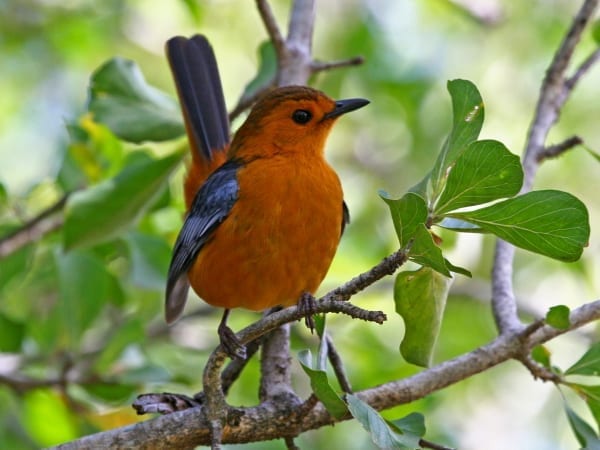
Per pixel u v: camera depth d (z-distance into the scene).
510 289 9.55
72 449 8.02
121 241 13.01
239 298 10.45
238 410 8.35
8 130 19.59
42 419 13.61
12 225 13.46
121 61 11.73
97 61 19.84
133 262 12.89
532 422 17.62
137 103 11.67
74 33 19.44
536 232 7.27
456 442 14.93
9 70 19.73
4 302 14.98
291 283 10.21
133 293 15.41
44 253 14.56
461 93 7.36
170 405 8.38
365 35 18.89
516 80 18.98
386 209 18.58
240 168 10.34
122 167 12.69
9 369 13.64
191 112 11.83
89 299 13.11
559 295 18.23
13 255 13.18
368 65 18.78
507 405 17.72
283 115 10.41
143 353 13.11
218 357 8.04
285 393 8.60
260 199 9.96
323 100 10.58
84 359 13.08
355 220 18.05
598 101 18.92
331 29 19.33
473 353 8.84
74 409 13.43
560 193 7.11
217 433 8.09
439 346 16.56
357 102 10.66
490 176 7.12
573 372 8.75
